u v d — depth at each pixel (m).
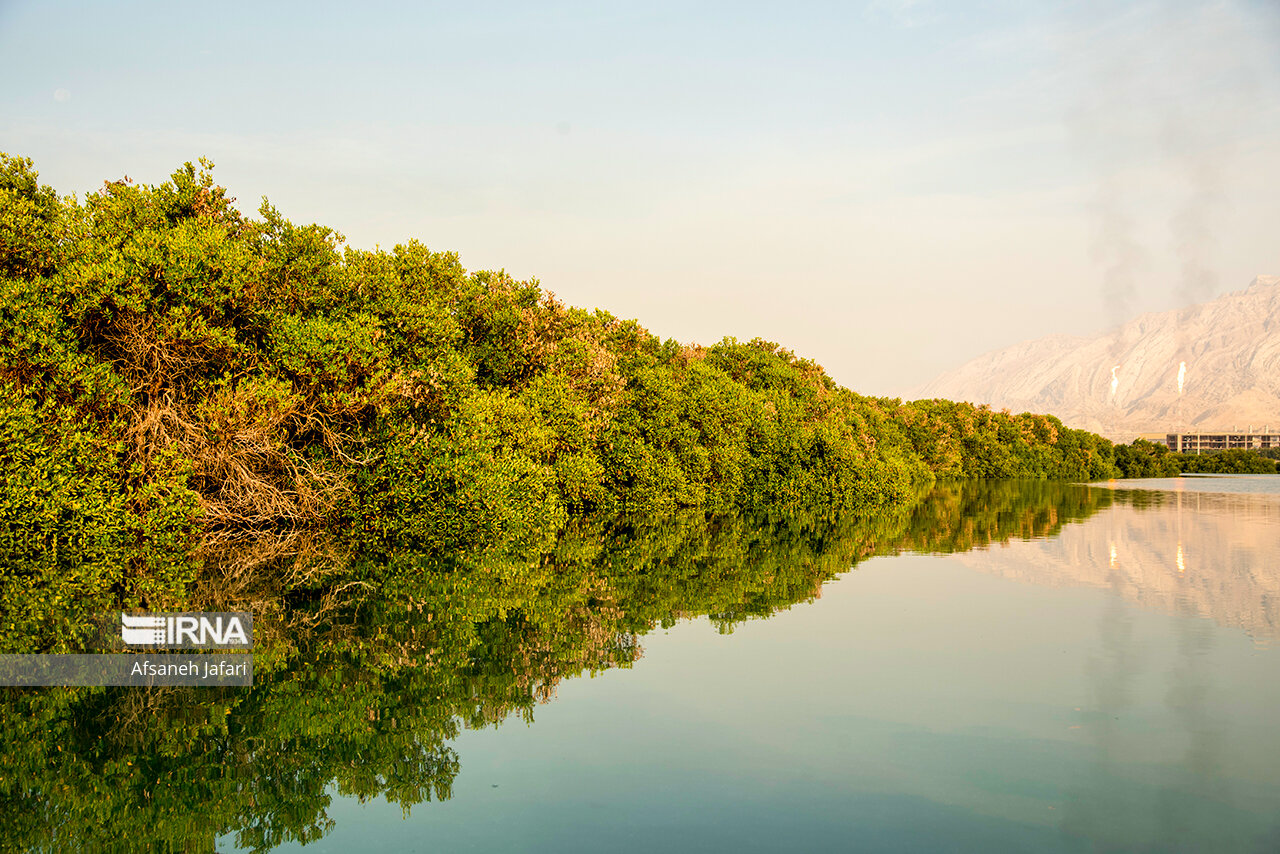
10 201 19.06
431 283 28.75
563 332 34.72
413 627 13.93
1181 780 7.77
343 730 9.13
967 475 87.62
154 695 10.28
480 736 8.95
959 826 6.84
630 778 7.84
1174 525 33.88
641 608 15.72
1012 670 11.50
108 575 17.45
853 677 11.17
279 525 23.23
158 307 20.27
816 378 60.56
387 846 6.52
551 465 31.95
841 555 23.83
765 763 8.20
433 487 22.58
